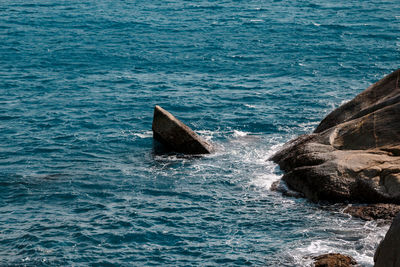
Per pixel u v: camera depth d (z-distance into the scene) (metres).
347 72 62.16
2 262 26.12
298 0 124.38
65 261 26.19
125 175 36.56
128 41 80.56
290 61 67.69
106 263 26.06
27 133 44.12
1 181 35.31
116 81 59.75
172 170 37.47
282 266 25.61
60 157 39.69
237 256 26.56
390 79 39.50
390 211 29.58
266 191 33.88
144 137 43.94
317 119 47.47
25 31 87.25
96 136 43.88
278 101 52.44
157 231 28.94
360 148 34.62
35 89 56.28
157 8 113.81
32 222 30.05
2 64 66.12
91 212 31.27
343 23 92.62
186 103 51.97
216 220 30.23
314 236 28.11
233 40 81.06
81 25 93.25
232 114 48.94
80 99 53.16
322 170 32.19
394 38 79.31
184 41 80.69
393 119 34.91
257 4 119.25
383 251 21.75
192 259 26.41
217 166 38.00
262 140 43.12
